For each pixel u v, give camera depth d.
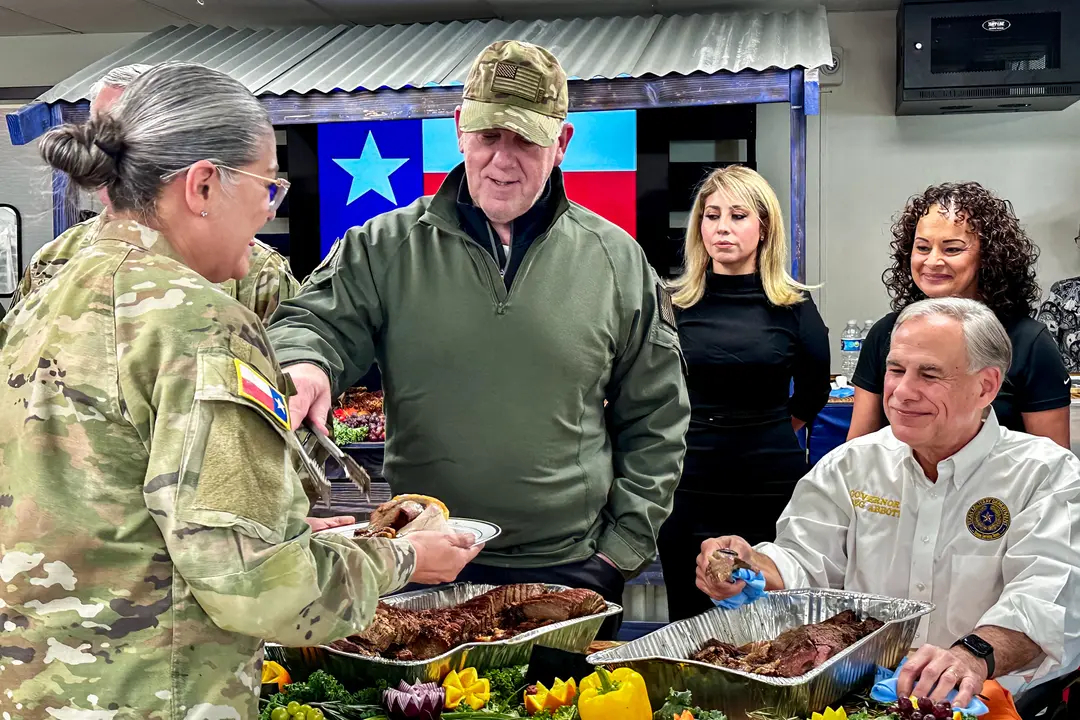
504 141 2.05
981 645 1.79
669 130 5.29
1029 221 5.65
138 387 1.14
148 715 1.16
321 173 4.90
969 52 5.23
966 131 5.66
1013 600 1.90
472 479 2.20
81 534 1.15
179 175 1.21
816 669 1.59
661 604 4.42
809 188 5.81
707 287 3.47
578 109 4.36
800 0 5.29
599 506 2.30
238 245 1.29
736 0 5.30
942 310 2.06
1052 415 2.69
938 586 2.14
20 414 1.17
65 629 1.15
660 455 2.34
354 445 4.41
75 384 1.15
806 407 3.57
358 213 4.89
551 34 5.19
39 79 6.16
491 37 5.23
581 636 1.84
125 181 1.22
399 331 2.22
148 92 1.21
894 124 5.70
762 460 3.35
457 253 2.20
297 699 1.58
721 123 5.24
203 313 1.17
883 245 5.76
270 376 1.23
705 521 3.40
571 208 2.34
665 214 5.10
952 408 2.04
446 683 1.62
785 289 3.40
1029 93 5.19
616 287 2.29
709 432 3.39
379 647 1.65
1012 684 1.93
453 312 2.19
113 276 1.18
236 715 1.21
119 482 1.15
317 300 2.21
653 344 2.35
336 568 1.25
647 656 1.71
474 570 2.23
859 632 1.80
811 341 3.42
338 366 2.12
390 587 1.33
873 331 3.00
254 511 1.14
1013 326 2.76
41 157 1.22
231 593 1.12
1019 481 2.08
